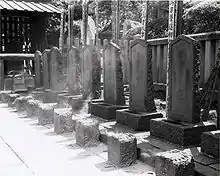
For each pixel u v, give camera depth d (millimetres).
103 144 5473
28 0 18375
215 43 7035
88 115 7508
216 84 5555
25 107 9125
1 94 11953
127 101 8695
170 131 4859
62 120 6406
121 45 11180
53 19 21078
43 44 18297
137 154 4605
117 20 10391
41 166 4492
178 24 5898
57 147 5434
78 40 15234
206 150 4160
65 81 10586
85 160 4703
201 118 5602
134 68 6281
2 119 8133
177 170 3402
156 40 9172
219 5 9219
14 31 19359
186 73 5051
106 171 4219
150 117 5777
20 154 5070
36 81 12359
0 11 16672
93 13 21250
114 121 6703
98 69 8469
